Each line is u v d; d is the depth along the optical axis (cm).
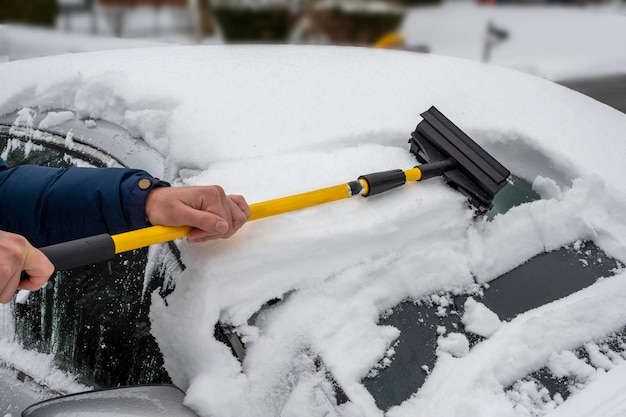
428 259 147
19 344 150
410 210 153
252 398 119
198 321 125
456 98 196
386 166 171
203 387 117
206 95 174
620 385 125
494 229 160
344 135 173
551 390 126
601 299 143
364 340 129
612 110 221
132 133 165
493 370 126
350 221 147
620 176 177
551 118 196
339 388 119
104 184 138
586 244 162
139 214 136
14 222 143
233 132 165
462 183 166
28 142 173
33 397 140
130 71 187
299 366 123
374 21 624
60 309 146
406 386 124
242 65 195
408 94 193
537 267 154
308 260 139
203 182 151
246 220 137
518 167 189
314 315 130
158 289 135
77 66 193
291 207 144
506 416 117
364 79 196
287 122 173
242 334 126
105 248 123
